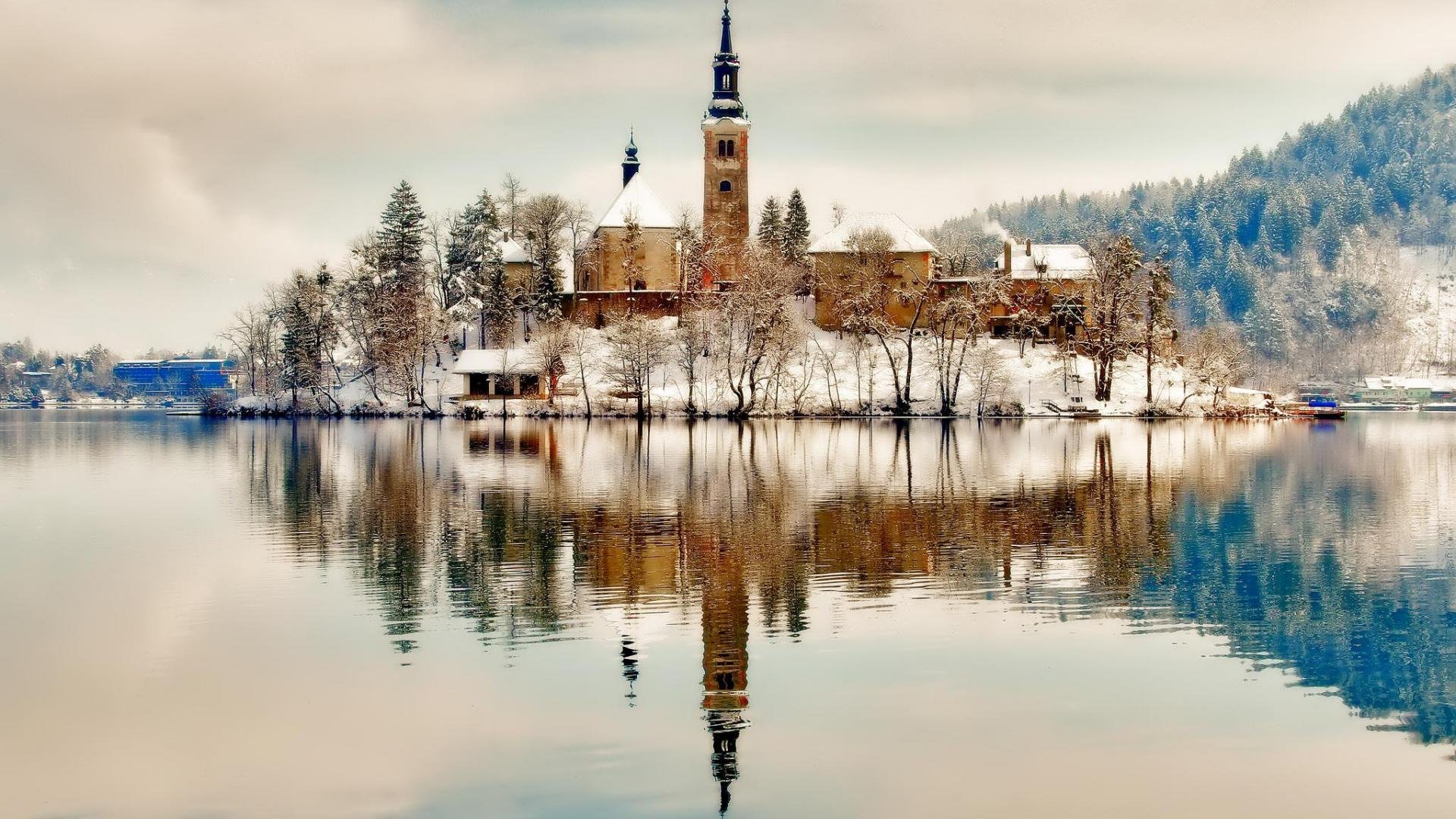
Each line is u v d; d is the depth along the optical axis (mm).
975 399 136250
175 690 28969
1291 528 50844
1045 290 155750
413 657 31328
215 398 172500
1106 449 90750
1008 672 29984
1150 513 55188
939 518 53219
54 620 35250
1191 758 24922
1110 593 38125
